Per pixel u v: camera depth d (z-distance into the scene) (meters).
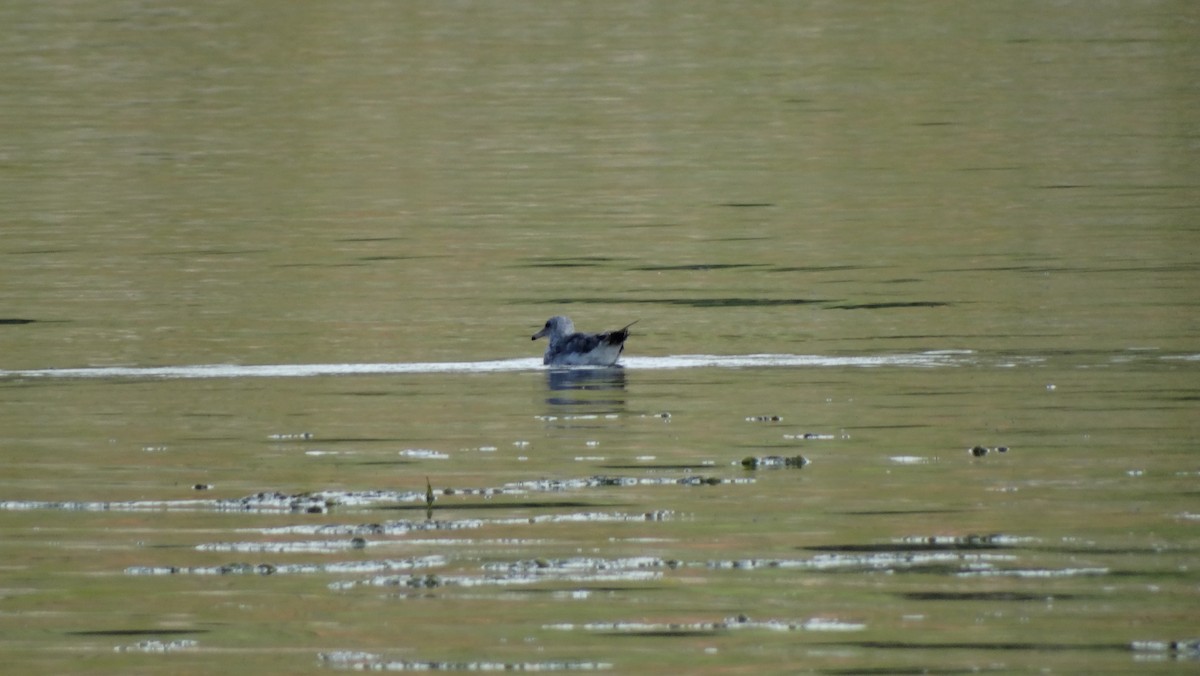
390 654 44.12
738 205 144.50
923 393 76.00
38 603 48.19
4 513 57.41
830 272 113.94
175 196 150.38
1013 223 132.62
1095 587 48.22
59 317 99.25
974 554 51.34
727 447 65.88
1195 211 135.50
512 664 43.31
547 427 70.12
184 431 70.06
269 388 79.56
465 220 138.38
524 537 53.78
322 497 58.97
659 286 110.06
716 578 49.56
